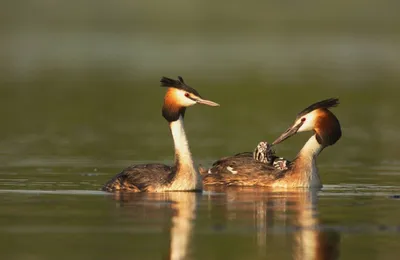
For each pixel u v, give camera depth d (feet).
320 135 63.52
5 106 126.52
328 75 168.45
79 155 82.89
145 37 272.31
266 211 53.36
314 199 57.88
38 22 320.91
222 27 309.83
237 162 65.67
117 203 55.62
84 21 326.03
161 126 107.55
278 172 64.13
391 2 368.48
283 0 376.07
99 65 191.01
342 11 349.61
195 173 60.44
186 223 49.83
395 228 48.75
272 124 108.47
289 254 43.70
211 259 42.75
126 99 136.26
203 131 101.91
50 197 58.03
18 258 42.55
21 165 75.61
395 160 79.77
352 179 68.23
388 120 111.24
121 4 368.27
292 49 230.27
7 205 54.90
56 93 143.02
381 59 203.41
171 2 375.66
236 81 158.40
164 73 173.68
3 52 222.07
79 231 47.85
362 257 43.16
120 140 94.53
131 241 45.80
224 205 55.26
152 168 61.72
